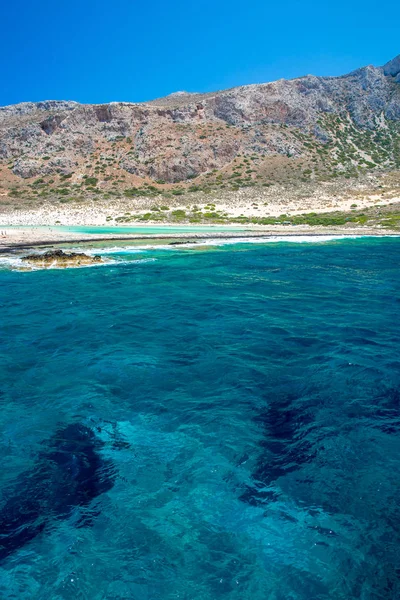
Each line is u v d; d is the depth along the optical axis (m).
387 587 6.24
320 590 6.19
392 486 8.31
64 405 11.59
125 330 18.09
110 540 7.10
